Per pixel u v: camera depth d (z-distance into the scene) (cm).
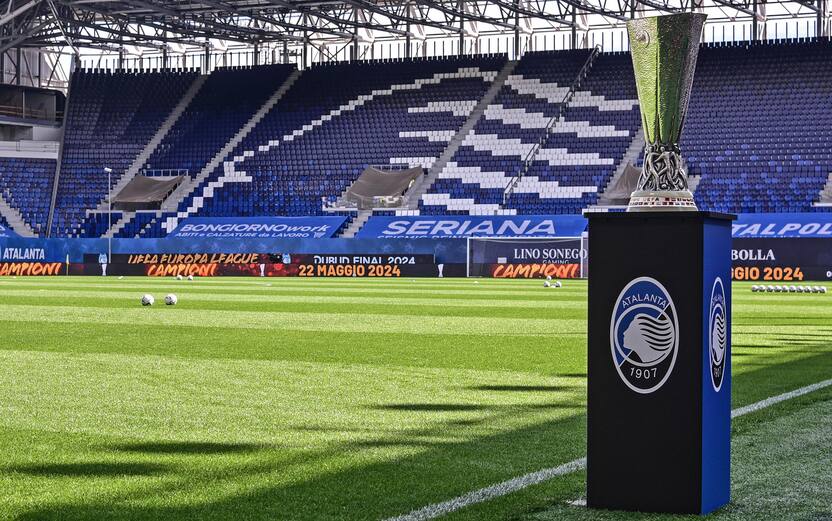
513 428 893
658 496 590
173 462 752
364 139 6209
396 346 1620
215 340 1711
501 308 2628
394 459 761
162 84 6850
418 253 5203
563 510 602
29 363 1382
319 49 7044
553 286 4047
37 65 7394
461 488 665
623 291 591
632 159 5669
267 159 6238
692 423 579
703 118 5659
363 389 1139
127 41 6731
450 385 1173
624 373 594
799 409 968
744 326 2048
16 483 683
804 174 5300
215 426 903
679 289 578
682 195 588
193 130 6531
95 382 1191
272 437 852
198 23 6631
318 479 695
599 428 603
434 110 6247
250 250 5431
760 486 659
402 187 5778
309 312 2445
